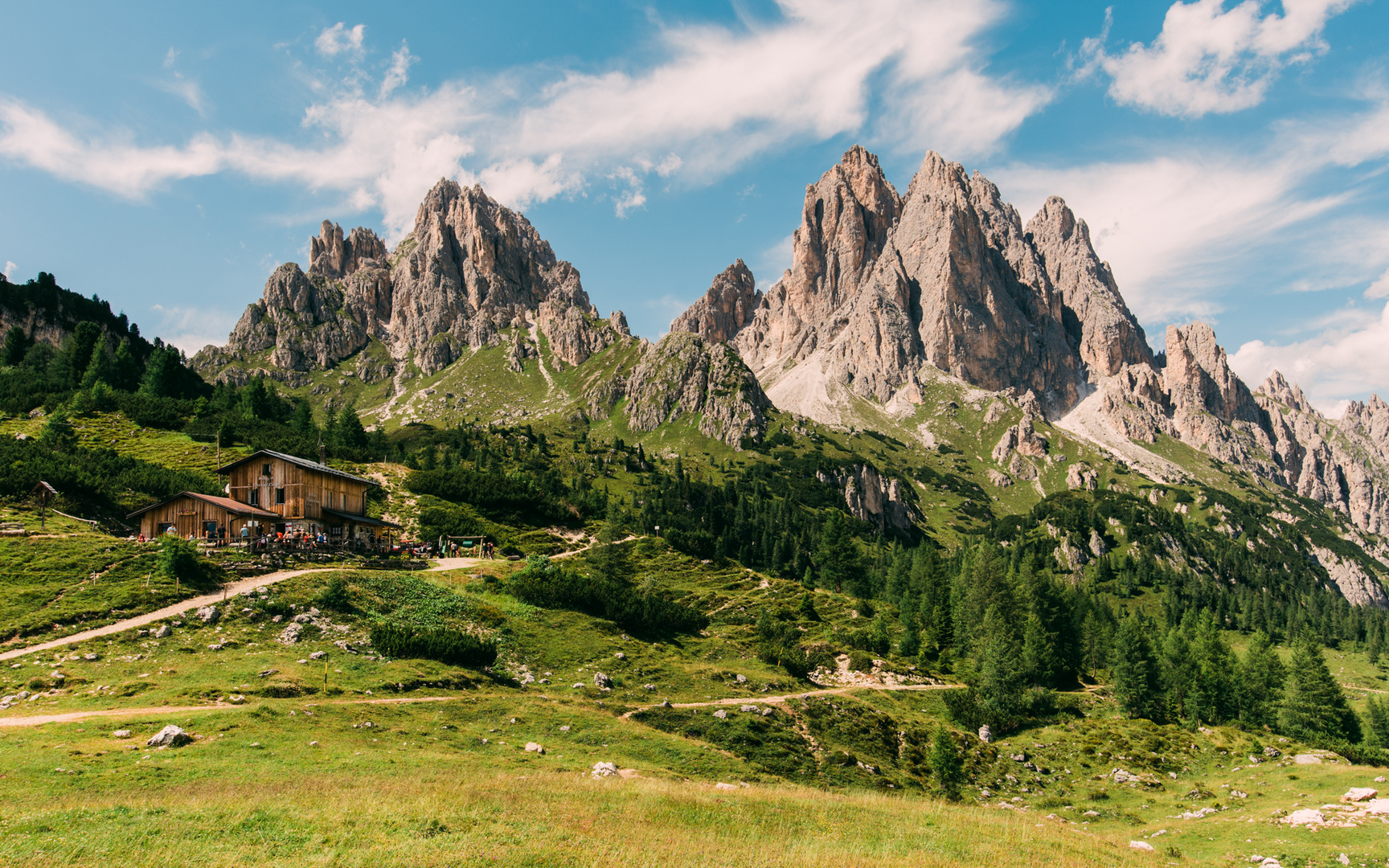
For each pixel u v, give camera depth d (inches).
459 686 2495.1
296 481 3949.3
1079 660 5723.4
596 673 2974.9
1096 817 2721.5
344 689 2233.0
